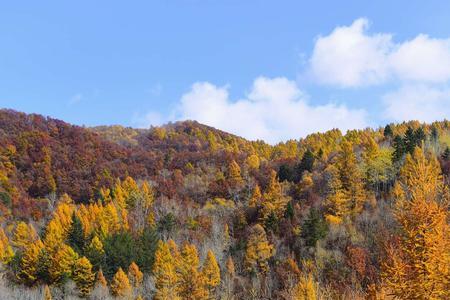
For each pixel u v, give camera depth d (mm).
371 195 72188
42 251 64562
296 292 38062
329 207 70875
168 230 79125
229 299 51031
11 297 52094
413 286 16766
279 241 64938
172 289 51375
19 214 89125
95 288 56438
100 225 75562
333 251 56156
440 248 16672
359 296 32156
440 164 72812
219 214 86438
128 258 65750
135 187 96250
